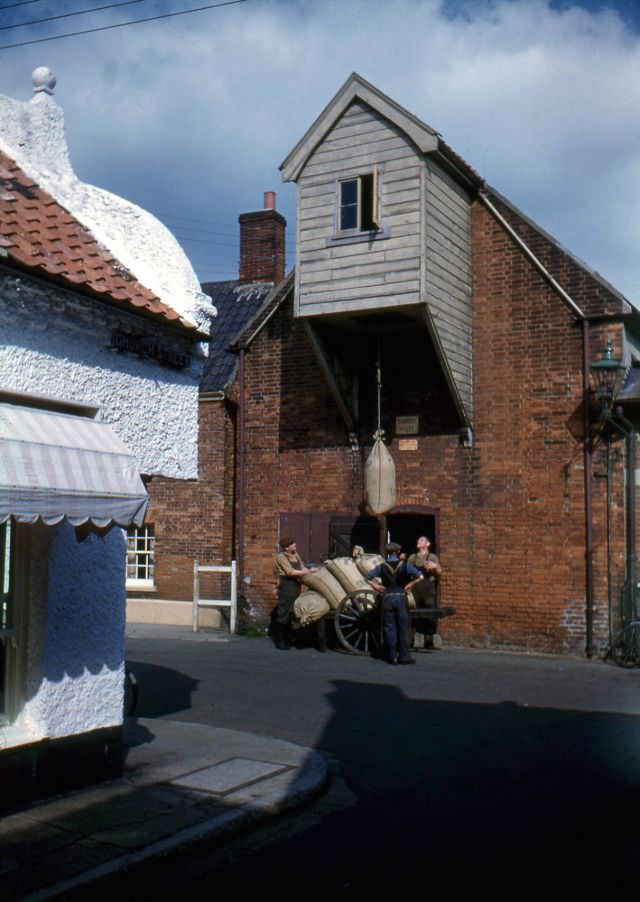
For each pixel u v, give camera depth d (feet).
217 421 62.85
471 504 52.31
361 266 49.42
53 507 18.16
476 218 53.42
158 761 25.02
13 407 19.69
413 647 51.90
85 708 22.12
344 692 37.63
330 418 57.26
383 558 52.06
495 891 16.52
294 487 58.18
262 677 41.42
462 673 42.98
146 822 19.42
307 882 17.10
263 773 23.75
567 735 29.89
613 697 36.83
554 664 46.26
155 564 64.39
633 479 48.49
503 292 52.29
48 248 24.48
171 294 28.55
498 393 52.03
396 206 48.67
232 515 62.03
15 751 20.17
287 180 51.96
